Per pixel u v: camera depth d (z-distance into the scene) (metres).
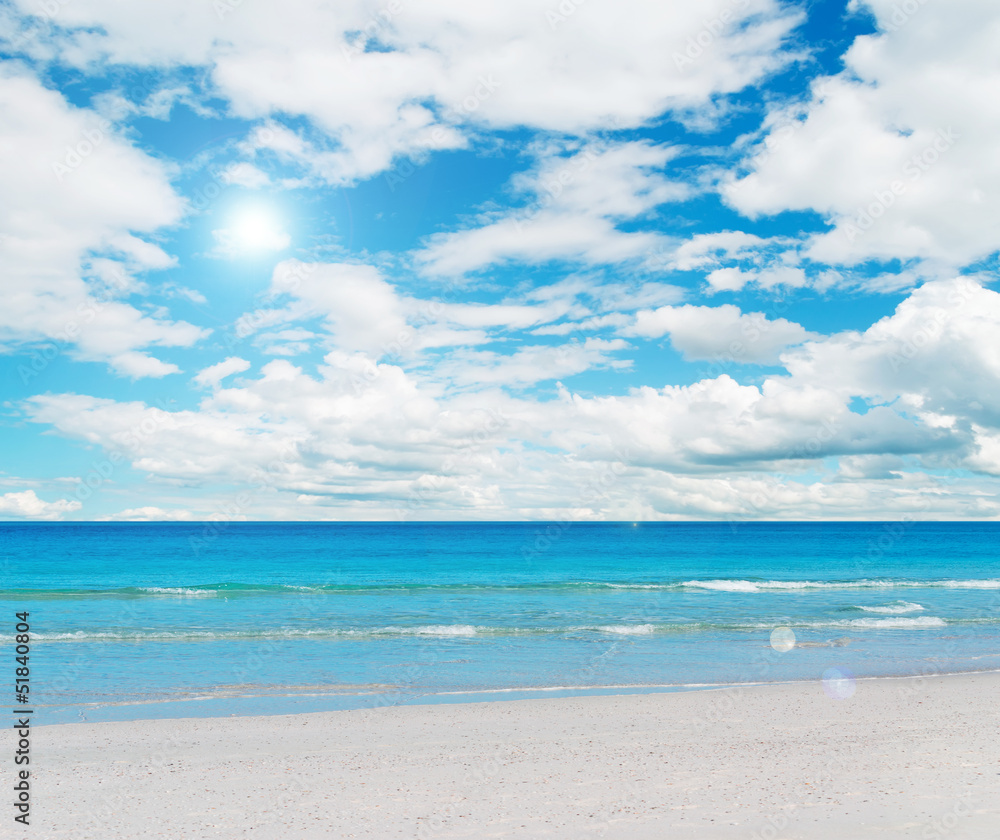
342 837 5.74
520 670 14.60
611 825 5.93
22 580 38.06
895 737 9.23
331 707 11.57
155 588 29.53
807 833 5.65
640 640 18.30
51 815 6.39
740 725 10.12
